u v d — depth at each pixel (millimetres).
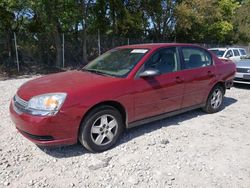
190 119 5148
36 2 11391
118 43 18703
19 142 3945
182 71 4660
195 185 2965
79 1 14766
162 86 4277
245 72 8133
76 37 16297
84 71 4449
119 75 3955
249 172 3244
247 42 35094
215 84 5438
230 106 6227
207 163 3441
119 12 18000
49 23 12883
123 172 3199
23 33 14328
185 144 3994
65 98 3283
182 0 21406
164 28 22781
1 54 13391
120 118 3865
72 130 3383
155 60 4277
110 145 3791
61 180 3023
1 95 7008
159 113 4387
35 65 14367
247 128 4715
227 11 28219
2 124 4660
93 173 3172
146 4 19391
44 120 3188
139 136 4246
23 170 3205
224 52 13156
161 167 3324
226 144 4027
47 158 3502
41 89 3520
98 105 3590
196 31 25781
